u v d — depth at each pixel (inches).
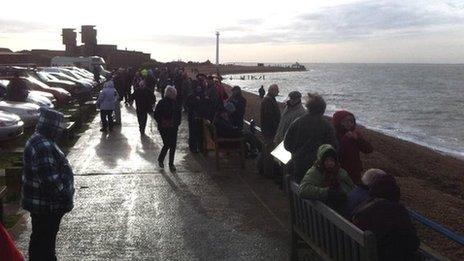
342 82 5103.3
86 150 544.4
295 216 243.4
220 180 414.0
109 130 693.3
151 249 265.4
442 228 222.7
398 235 177.8
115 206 340.8
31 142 205.0
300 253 243.3
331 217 190.9
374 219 179.2
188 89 868.0
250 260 251.6
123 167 459.2
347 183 237.3
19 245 266.1
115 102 724.0
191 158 502.0
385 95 3036.4
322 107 266.5
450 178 705.0
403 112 1991.9
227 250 264.2
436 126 1557.6
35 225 211.5
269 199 358.9
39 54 2805.1
